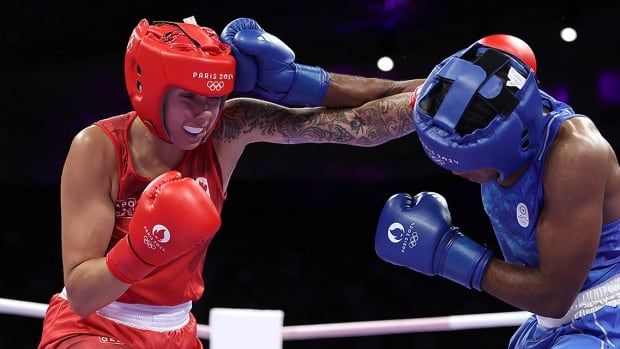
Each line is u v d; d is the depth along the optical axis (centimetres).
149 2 1027
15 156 1076
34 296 1123
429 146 295
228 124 356
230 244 1208
